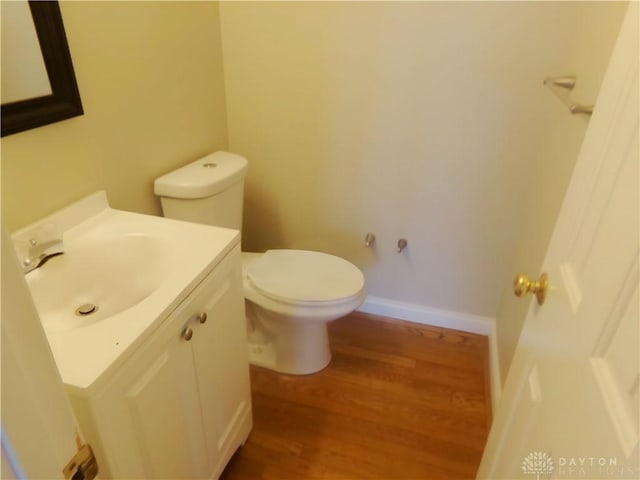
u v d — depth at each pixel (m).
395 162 1.82
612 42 1.03
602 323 0.54
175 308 0.91
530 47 1.49
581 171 0.74
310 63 1.75
